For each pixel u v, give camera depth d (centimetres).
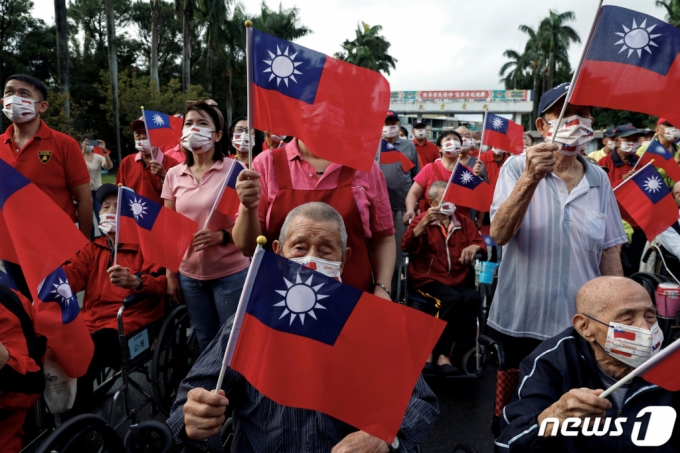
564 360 189
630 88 206
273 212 223
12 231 230
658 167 507
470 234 421
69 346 245
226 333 195
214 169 328
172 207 341
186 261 319
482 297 390
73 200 379
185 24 3269
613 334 179
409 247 407
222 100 4394
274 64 211
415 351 155
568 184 241
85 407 300
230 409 219
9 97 334
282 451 179
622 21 204
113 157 3250
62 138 361
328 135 210
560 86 229
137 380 388
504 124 538
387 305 158
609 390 160
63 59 1972
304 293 160
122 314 311
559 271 237
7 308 207
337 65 211
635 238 521
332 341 159
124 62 4472
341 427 178
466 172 406
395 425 154
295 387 159
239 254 323
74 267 331
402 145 645
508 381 257
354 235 224
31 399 205
